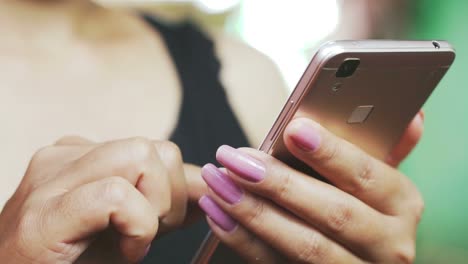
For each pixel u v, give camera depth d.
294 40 1.01
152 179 0.37
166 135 0.57
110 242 0.38
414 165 1.13
